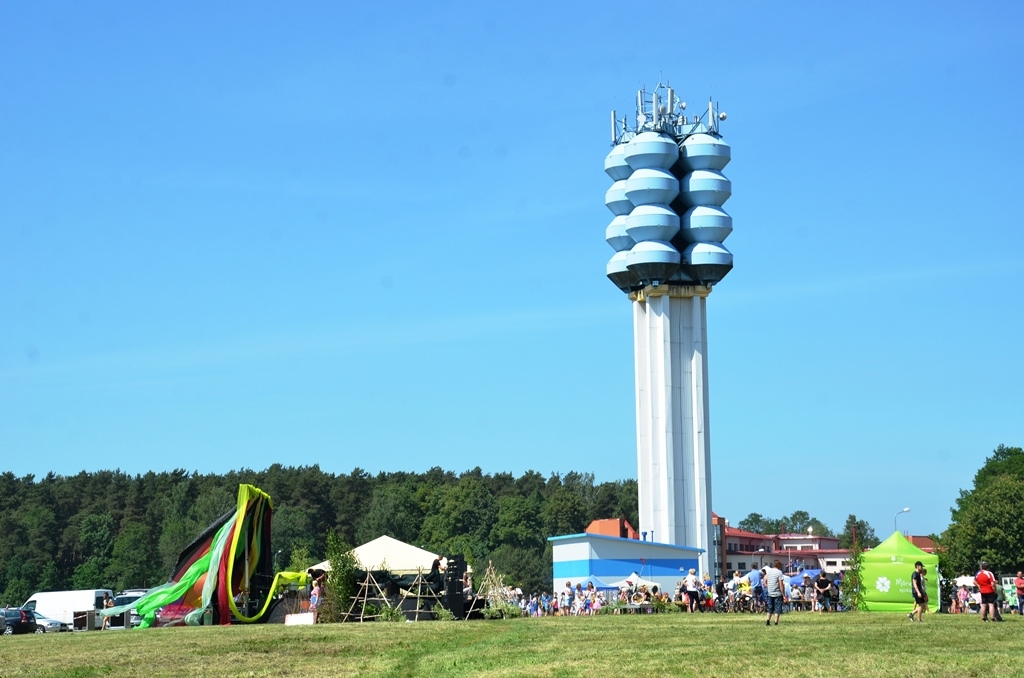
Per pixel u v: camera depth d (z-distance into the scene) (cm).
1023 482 13475
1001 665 2811
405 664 3353
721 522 17138
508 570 17288
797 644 3409
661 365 12062
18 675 3172
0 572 17612
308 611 6003
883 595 5928
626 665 2989
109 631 4975
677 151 12325
